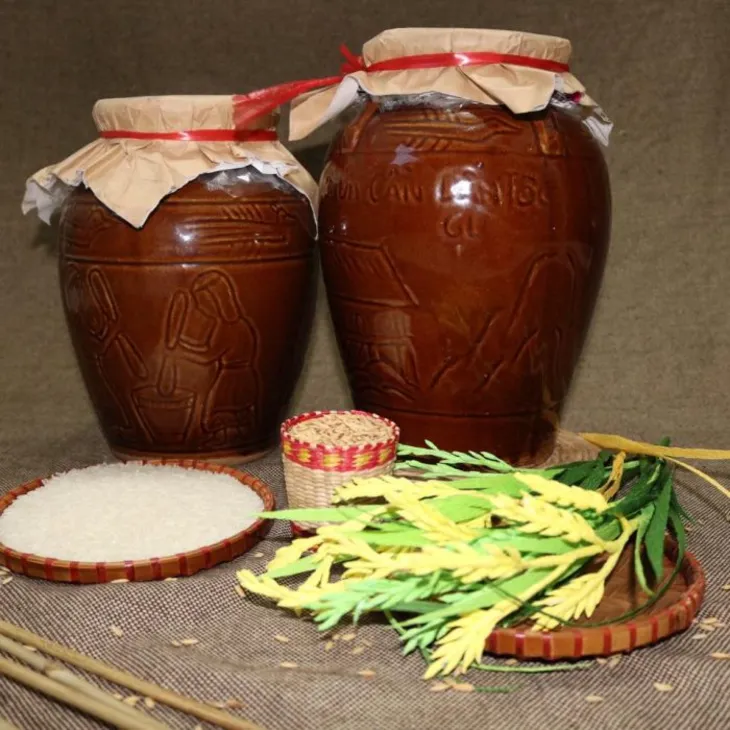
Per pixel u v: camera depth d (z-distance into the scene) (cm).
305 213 114
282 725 69
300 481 94
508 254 99
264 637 81
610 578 87
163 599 85
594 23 129
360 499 91
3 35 134
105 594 85
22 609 84
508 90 96
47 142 138
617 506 83
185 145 107
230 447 118
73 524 95
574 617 77
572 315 106
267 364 115
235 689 72
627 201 134
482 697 72
